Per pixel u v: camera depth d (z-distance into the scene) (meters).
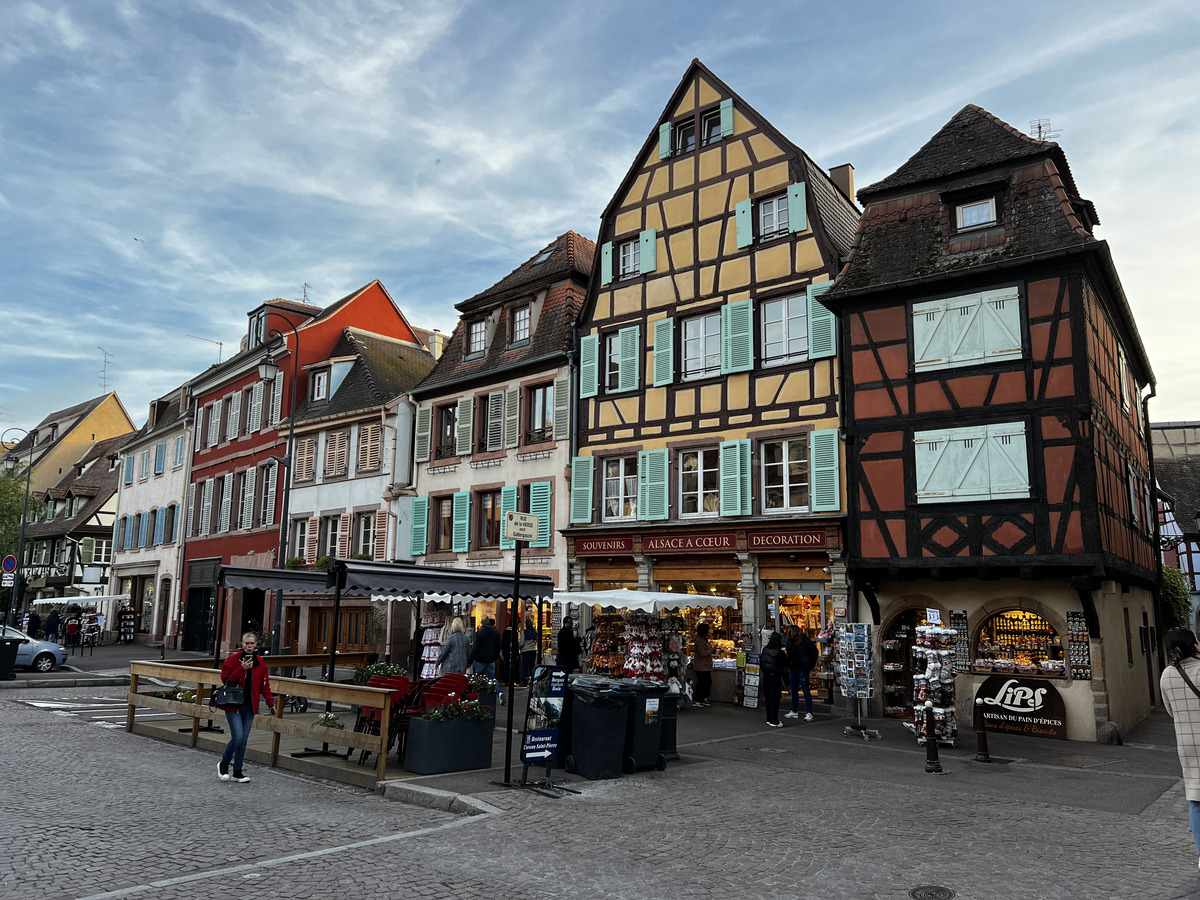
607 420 21.28
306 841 7.08
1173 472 44.88
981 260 15.15
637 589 19.91
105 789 8.95
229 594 31.42
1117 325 17.55
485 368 24.78
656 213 21.09
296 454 30.28
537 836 7.27
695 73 20.94
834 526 16.45
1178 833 7.48
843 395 16.42
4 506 43.38
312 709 15.60
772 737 13.21
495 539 23.69
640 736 10.06
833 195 20.41
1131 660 17.20
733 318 19.08
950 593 15.24
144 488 41.41
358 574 11.89
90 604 42.69
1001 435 14.52
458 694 10.20
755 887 6.04
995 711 14.27
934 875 6.29
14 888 5.77
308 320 34.19
